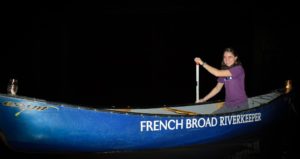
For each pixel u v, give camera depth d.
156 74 9.67
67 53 9.25
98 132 4.15
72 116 4.02
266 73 9.01
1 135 4.09
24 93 8.97
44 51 9.13
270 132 5.25
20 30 8.98
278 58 9.00
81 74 9.55
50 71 9.18
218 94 8.95
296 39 8.90
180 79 9.64
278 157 4.46
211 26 9.51
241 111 4.73
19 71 9.01
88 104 8.52
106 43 9.59
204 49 9.59
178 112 5.51
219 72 4.60
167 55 9.66
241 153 4.59
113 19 9.48
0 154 4.33
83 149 4.21
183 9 9.13
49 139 4.05
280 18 8.92
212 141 4.71
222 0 9.05
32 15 8.98
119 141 4.25
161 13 9.29
